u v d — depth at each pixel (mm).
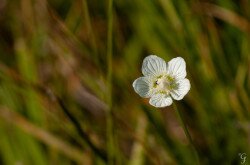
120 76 409
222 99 386
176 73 277
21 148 395
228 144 378
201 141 386
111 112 353
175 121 402
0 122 405
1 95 409
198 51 395
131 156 382
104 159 358
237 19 404
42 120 402
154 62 280
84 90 419
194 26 400
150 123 383
